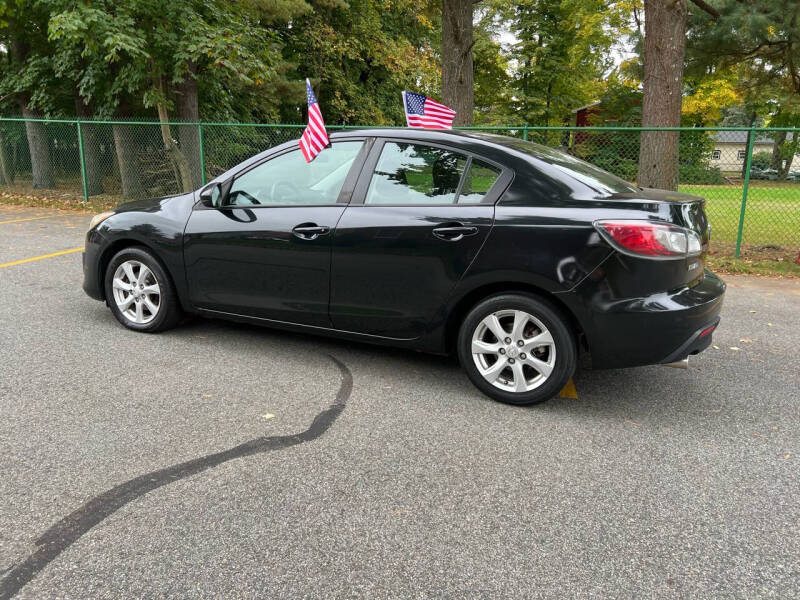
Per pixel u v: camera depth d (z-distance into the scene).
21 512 2.46
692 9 13.46
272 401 3.62
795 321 5.75
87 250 4.95
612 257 3.26
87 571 2.14
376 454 3.03
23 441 3.04
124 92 13.85
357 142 4.08
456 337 3.89
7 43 15.58
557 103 36.34
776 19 12.98
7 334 4.68
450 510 2.56
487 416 3.50
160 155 13.41
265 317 4.29
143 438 3.11
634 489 2.77
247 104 19.22
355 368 4.20
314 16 24.88
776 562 2.28
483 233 3.51
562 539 2.39
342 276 3.92
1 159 14.91
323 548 2.30
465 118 12.16
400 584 2.12
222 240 4.29
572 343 3.45
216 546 2.29
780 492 2.77
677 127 8.83
